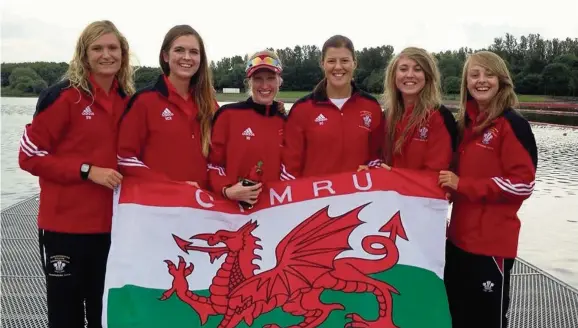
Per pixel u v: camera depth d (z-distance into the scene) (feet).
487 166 10.53
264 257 10.79
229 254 10.75
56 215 10.43
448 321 10.36
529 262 19.06
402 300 10.46
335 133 11.51
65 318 10.63
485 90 10.46
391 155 11.75
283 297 10.44
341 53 11.36
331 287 10.56
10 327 12.71
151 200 10.61
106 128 10.65
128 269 10.23
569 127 78.38
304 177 11.40
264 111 11.56
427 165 11.09
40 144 10.19
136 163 10.54
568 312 13.88
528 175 10.09
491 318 10.61
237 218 11.04
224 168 11.51
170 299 10.19
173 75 10.85
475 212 10.59
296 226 11.07
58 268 10.48
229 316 10.19
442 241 10.85
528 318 13.51
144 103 10.60
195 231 10.73
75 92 10.35
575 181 35.78
